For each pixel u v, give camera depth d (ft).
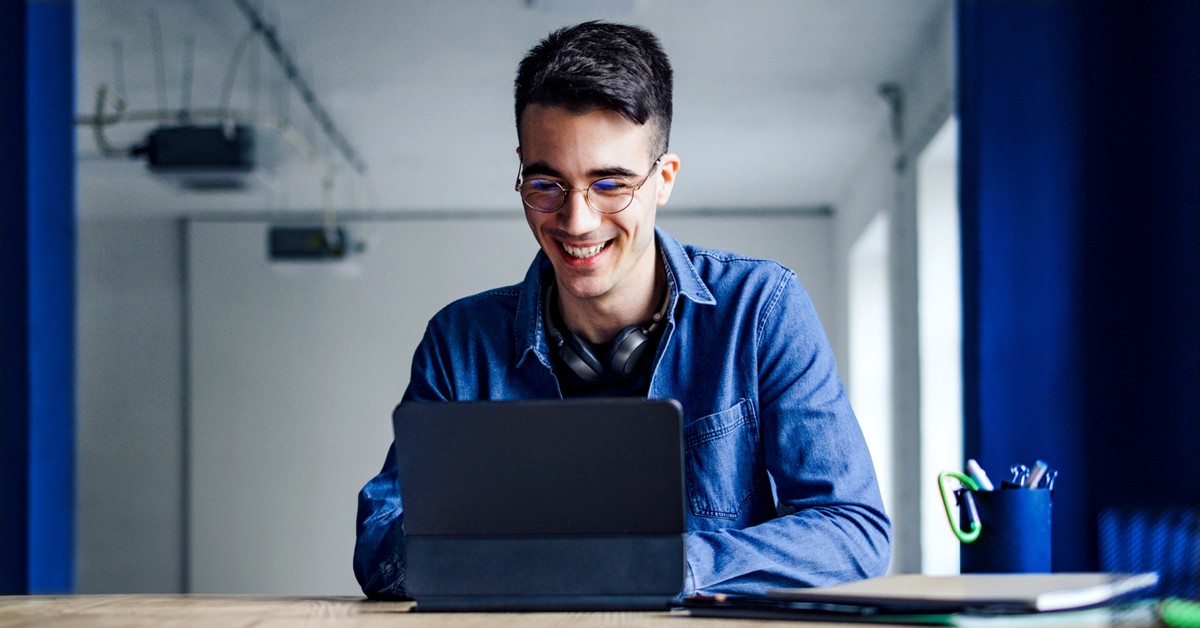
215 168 18.01
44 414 10.52
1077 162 9.01
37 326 10.46
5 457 10.34
